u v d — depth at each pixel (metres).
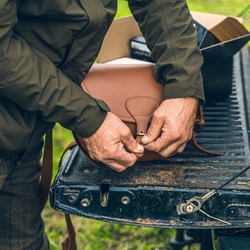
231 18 1.99
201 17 2.13
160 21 1.61
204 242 1.90
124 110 1.56
